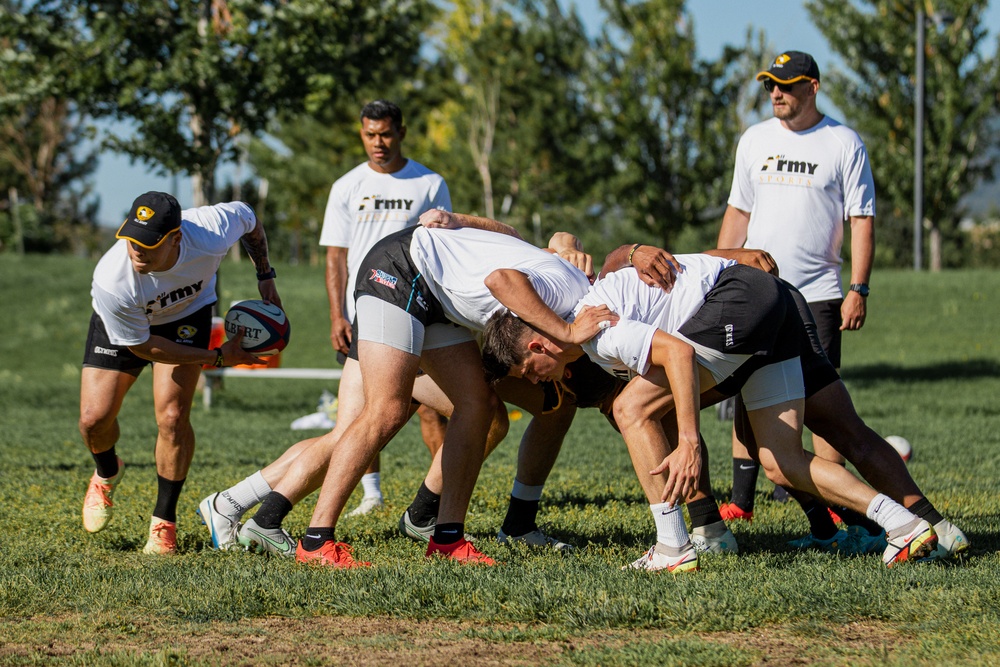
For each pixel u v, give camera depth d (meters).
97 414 7.75
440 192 10.40
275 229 90.56
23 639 5.28
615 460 13.38
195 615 5.66
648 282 6.68
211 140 23.62
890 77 63.34
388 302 6.86
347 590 5.96
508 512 8.16
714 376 6.61
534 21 66.69
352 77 24.50
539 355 6.53
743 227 9.90
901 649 5.00
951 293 37.66
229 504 7.66
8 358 32.84
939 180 62.06
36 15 22.52
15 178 89.12
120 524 8.68
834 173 9.30
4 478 11.60
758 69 63.16
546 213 68.19
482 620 5.61
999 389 23.31
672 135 64.81
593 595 5.80
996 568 6.47
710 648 4.97
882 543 7.56
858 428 7.21
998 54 60.78
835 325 9.48
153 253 7.04
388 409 6.89
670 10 63.00
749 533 8.23
